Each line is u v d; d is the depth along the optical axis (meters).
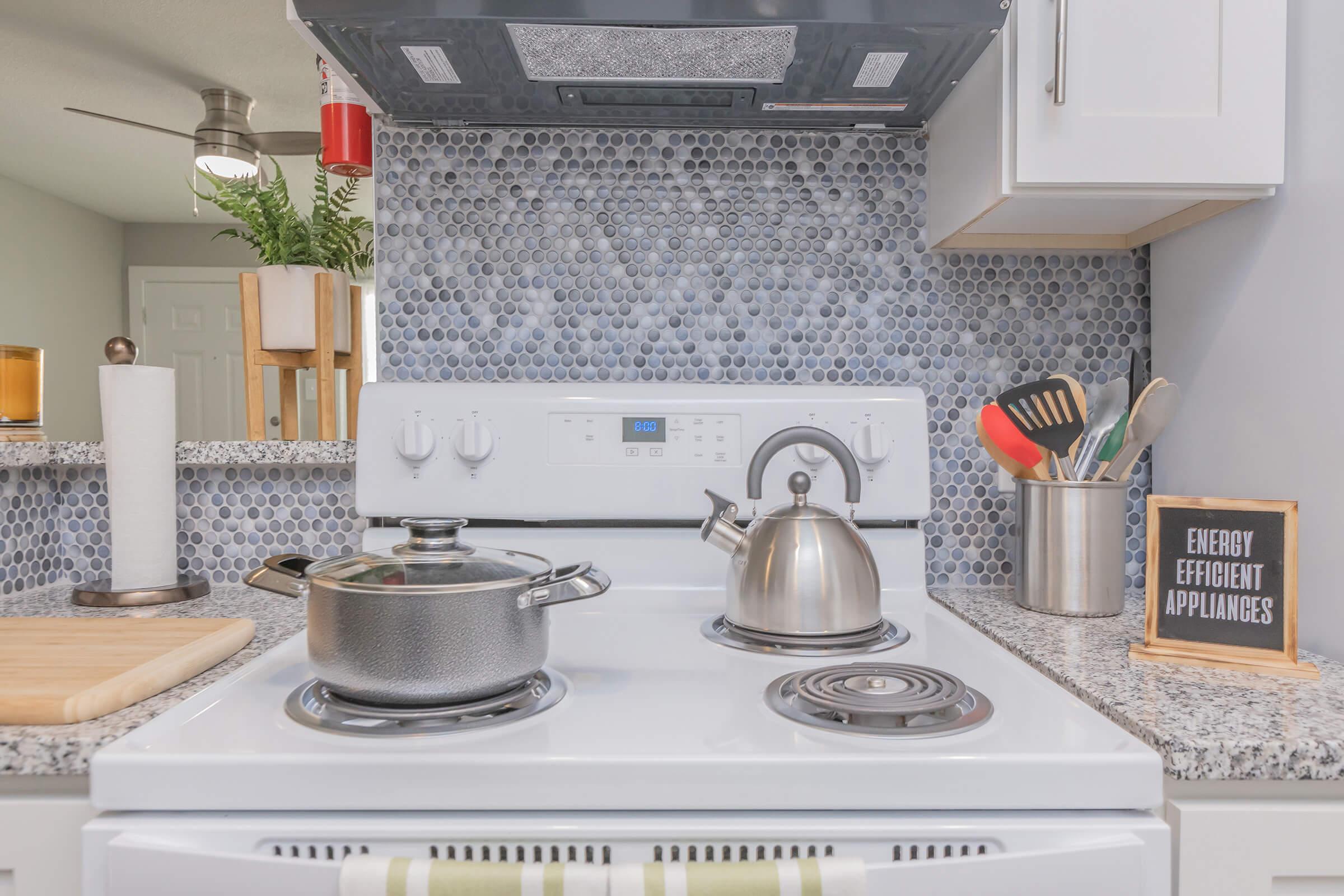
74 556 1.23
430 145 1.23
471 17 0.87
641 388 1.08
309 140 2.43
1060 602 1.02
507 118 1.19
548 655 0.83
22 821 0.60
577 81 1.05
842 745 0.59
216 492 1.23
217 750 0.57
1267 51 0.92
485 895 0.51
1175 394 0.97
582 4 0.87
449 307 1.23
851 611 0.86
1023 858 0.53
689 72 1.02
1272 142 0.93
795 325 1.25
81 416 4.61
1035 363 1.25
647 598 1.08
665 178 1.24
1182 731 0.61
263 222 1.37
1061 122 0.93
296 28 0.90
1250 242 1.01
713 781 0.56
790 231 1.24
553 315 1.24
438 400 1.07
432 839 0.55
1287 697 0.69
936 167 1.19
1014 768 0.56
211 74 2.89
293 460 1.17
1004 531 1.25
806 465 1.07
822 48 0.95
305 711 0.66
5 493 1.12
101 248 4.76
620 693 0.70
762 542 0.88
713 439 1.07
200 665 0.77
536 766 0.56
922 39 0.93
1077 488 1.00
